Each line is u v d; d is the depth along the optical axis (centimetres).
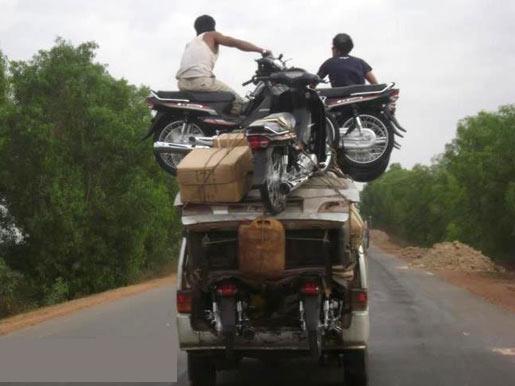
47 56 3338
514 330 1416
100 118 3266
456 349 1182
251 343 762
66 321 1587
